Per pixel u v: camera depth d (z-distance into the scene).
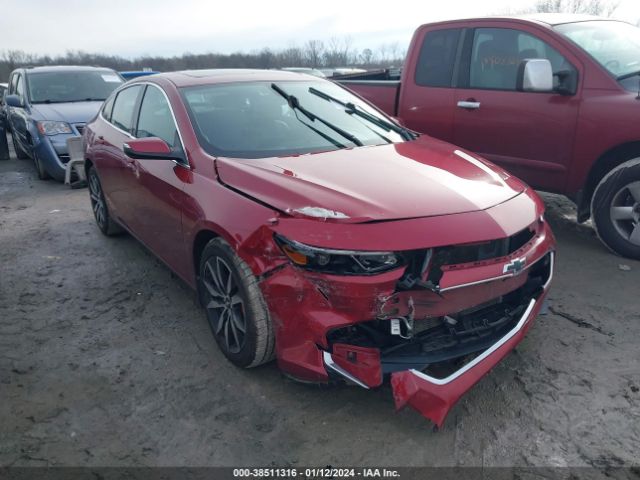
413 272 2.55
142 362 3.31
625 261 4.53
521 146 4.91
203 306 3.44
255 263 2.73
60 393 3.03
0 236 5.78
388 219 2.59
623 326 3.54
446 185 2.96
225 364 3.25
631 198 4.43
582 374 3.06
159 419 2.80
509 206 2.92
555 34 4.70
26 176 8.96
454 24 5.34
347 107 4.26
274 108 3.91
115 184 4.70
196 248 3.37
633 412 2.75
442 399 2.50
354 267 2.50
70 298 4.22
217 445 2.61
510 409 2.80
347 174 3.05
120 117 4.86
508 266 2.72
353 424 2.72
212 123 3.63
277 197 2.81
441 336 2.69
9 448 2.62
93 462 2.52
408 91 5.66
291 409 2.85
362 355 2.52
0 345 3.54
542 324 3.60
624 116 4.26
